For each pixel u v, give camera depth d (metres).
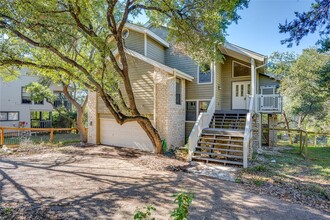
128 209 4.11
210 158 8.41
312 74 14.23
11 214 3.77
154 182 5.89
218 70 12.78
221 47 11.45
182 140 12.44
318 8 5.45
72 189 5.20
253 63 10.93
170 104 11.02
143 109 11.41
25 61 8.34
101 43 7.83
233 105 12.93
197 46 8.41
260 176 6.61
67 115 20.45
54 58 9.46
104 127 13.12
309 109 16.89
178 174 6.80
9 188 5.16
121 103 9.83
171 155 9.89
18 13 6.41
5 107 17.61
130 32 12.90
